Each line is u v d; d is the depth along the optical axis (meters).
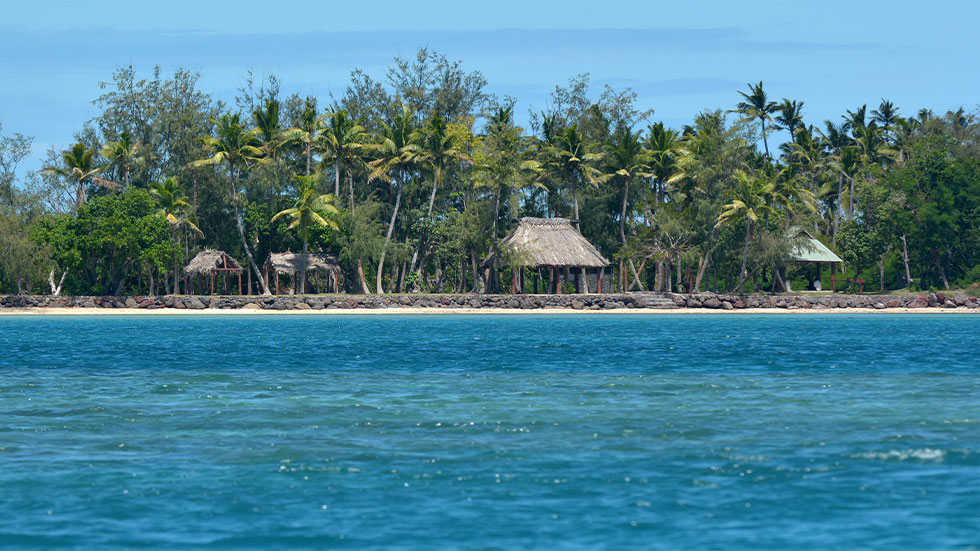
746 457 57.47
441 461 56.69
